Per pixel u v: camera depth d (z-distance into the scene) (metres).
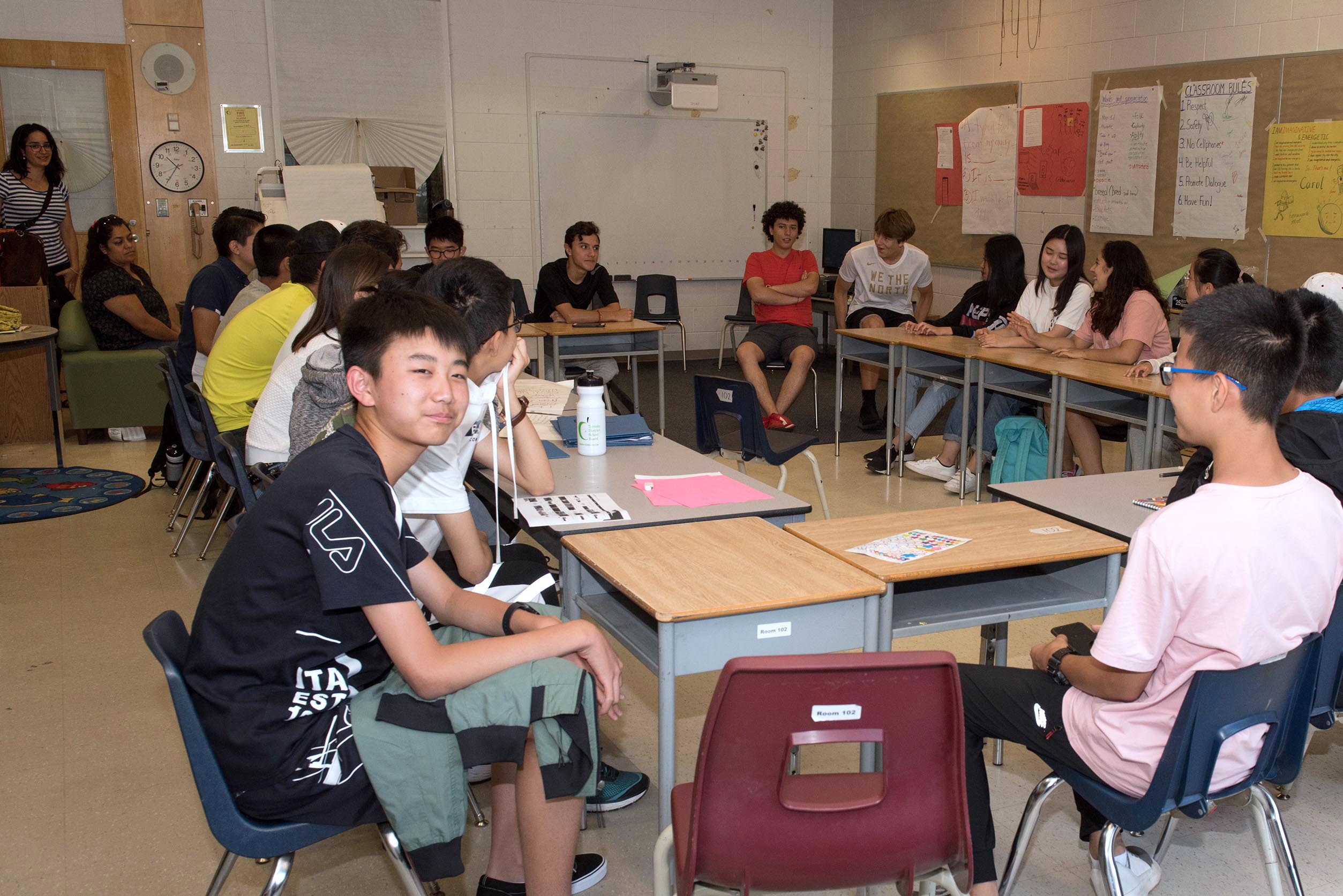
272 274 4.25
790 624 1.76
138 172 7.36
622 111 8.71
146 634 1.43
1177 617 1.47
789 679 1.26
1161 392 3.71
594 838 2.22
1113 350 4.40
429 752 1.50
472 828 2.27
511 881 1.94
